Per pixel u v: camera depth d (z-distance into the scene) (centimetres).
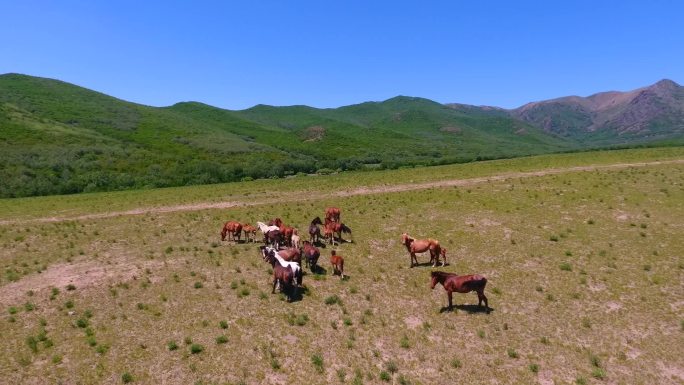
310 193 5081
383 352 1515
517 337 1600
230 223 2889
